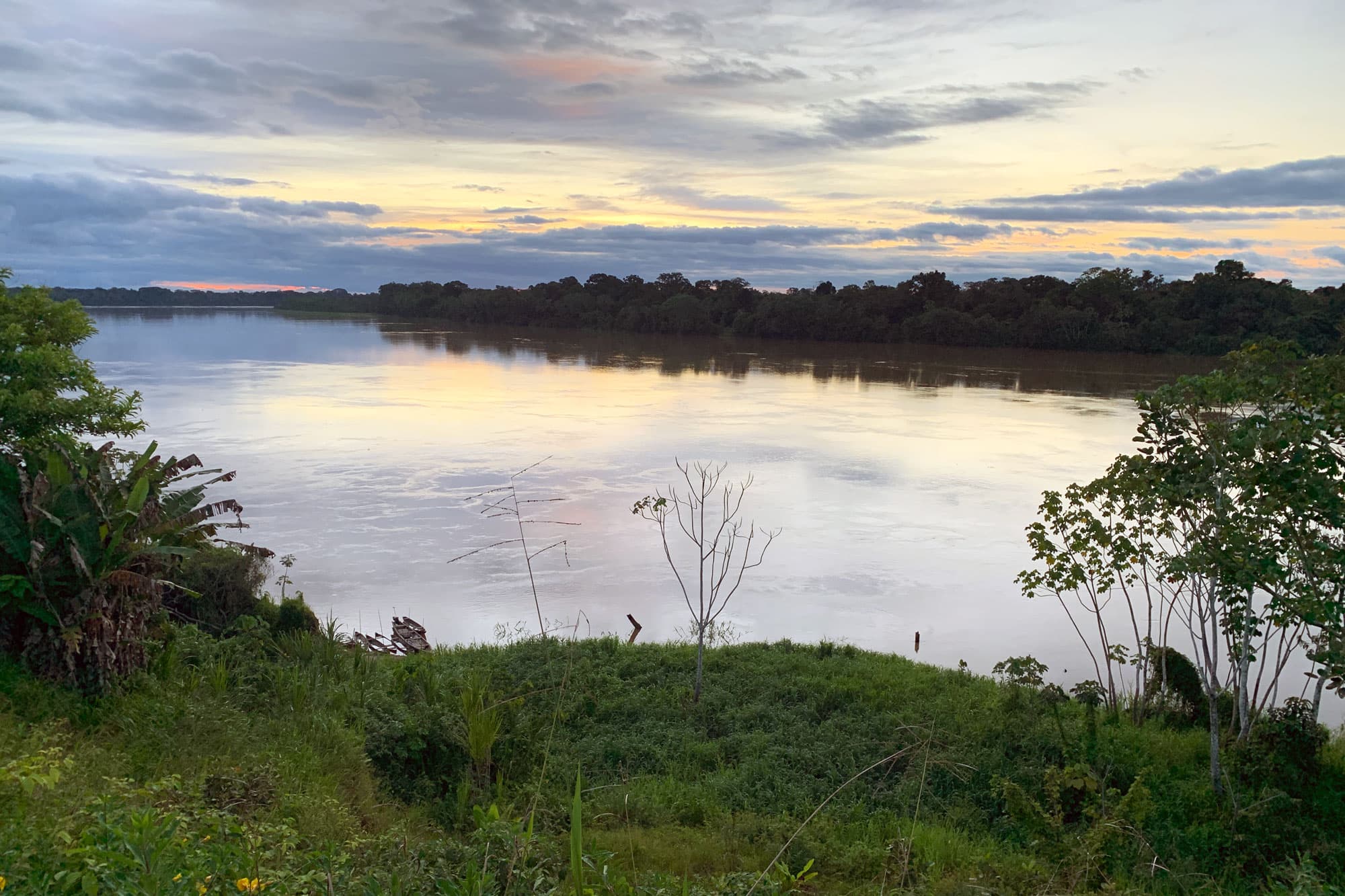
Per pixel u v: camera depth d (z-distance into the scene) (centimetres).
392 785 958
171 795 638
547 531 2902
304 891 478
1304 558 1025
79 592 959
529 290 18200
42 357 1505
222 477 1244
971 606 2259
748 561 2636
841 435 4891
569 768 1149
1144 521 1251
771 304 13712
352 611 2169
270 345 11569
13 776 522
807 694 1502
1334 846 917
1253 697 1273
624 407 5956
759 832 980
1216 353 10169
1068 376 8419
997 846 988
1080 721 1242
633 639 1997
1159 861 908
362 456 4084
